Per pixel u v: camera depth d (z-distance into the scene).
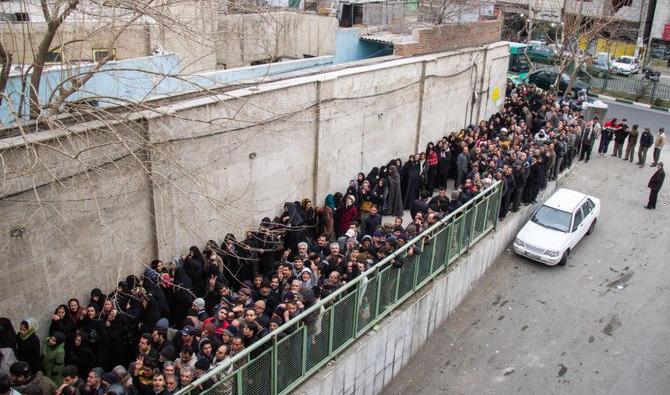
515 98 23.53
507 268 15.69
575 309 14.10
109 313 8.68
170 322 9.99
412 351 12.41
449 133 19.38
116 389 7.21
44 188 8.66
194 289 10.21
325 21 17.59
